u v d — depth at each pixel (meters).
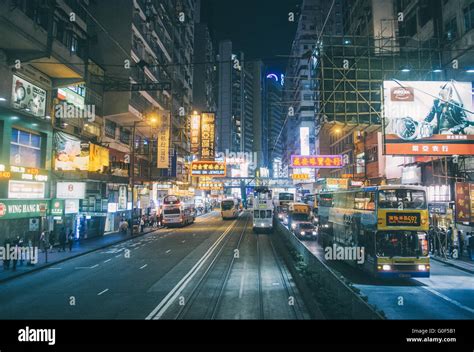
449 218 23.03
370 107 24.09
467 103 21.16
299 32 94.00
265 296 13.55
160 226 46.12
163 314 11.39
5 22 19.36
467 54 24.58
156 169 49.09
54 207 26.83
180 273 18.06
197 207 79.38
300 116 89.25
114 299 13.28
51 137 27.03
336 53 25.62
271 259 22.30
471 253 20.81
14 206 22.69
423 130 21.03
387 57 25.64
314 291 11.37
